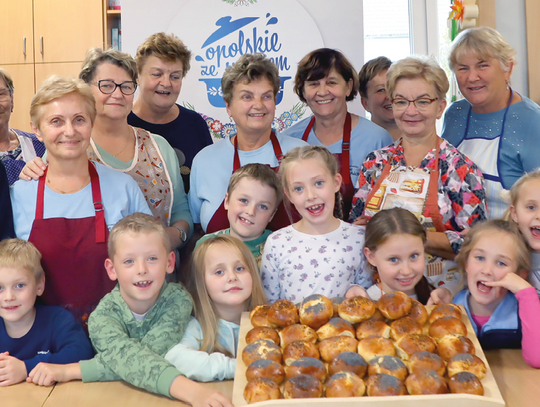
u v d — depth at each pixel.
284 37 2.79
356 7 2.75
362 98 2.34
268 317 1.18
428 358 1.00
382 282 1.44
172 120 2.24
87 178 1.49
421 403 0.91
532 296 1.23
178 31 2.81
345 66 1.84
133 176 1.76
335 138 1.95
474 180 1.57
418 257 1.39
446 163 1.60
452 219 1.59
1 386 1.19
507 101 1.86
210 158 1.79
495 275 1.29
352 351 1.06
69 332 1.33
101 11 3.35
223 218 1.73
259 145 1.75
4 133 2.01
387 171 1.66
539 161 1.75
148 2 2.79
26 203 1.46
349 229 1.52
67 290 1.42
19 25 3.39
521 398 1.06
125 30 2.81
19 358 1.33
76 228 1.43
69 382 1.21
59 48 3.38
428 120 1.59
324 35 2.77
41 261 1.40
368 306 1.15
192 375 1.19
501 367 1.21
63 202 1.45
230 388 1.16
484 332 1.29
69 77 1.43
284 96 2.82
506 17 2.57
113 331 1.25
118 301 1.33
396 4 3.10
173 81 2.13
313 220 1.46
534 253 1.36
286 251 1.50
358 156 1.89
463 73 1.84
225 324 1.37
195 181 1.81
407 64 1.58
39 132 1.44
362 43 2.76
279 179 1.62
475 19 2.51
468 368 1.00
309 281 1.47
